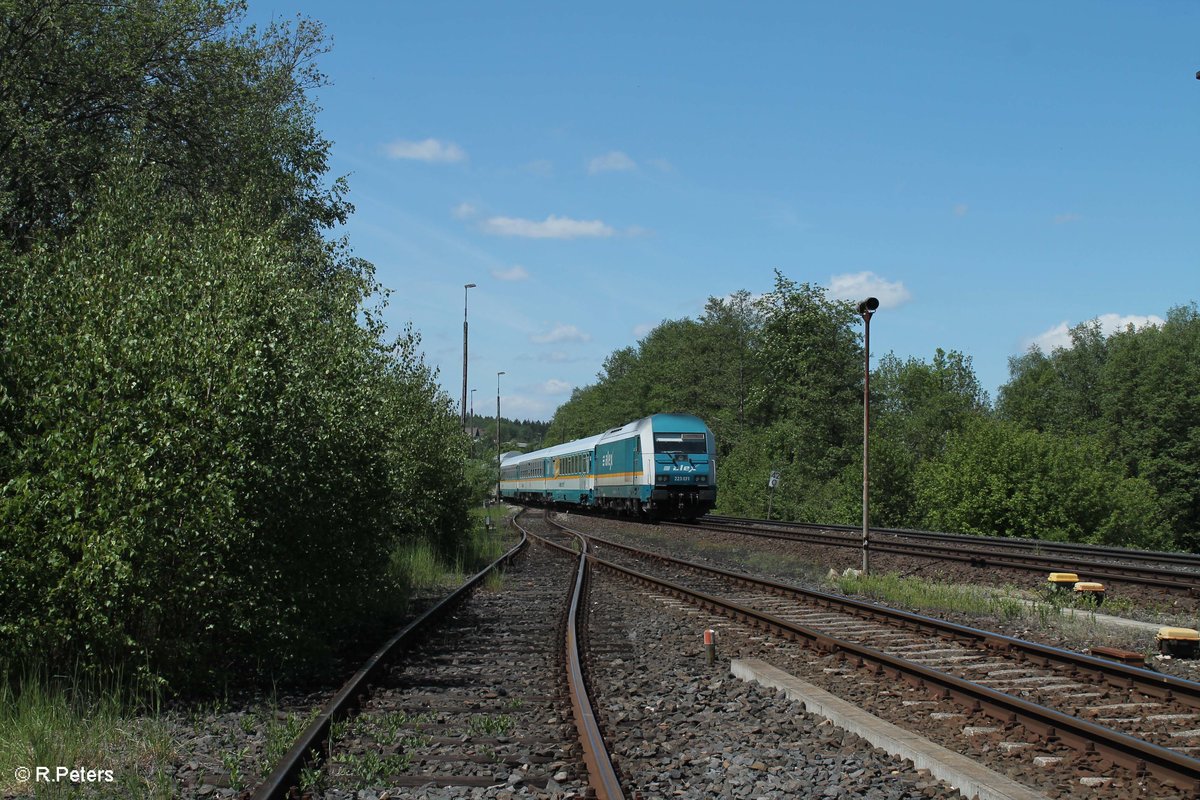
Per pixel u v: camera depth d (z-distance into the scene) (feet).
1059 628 40.27
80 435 25.43
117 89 55.93
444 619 43.65
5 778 18.62
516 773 19.47
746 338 245.04
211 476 25.67
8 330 27.12
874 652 31.01
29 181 50.49
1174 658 33.68
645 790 18.85
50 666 25.02
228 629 27.76
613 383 363.56
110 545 24.07
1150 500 110.01
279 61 68.90
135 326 27.45
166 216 40.63
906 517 129.39
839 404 182.19
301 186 66.64
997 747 21.59
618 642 37.81
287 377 30.12
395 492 43.86
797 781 19.49
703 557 80.07
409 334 62.34
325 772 19.40
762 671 29.76
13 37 51.31
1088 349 245.04
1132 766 19.67
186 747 21.22
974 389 254.06
